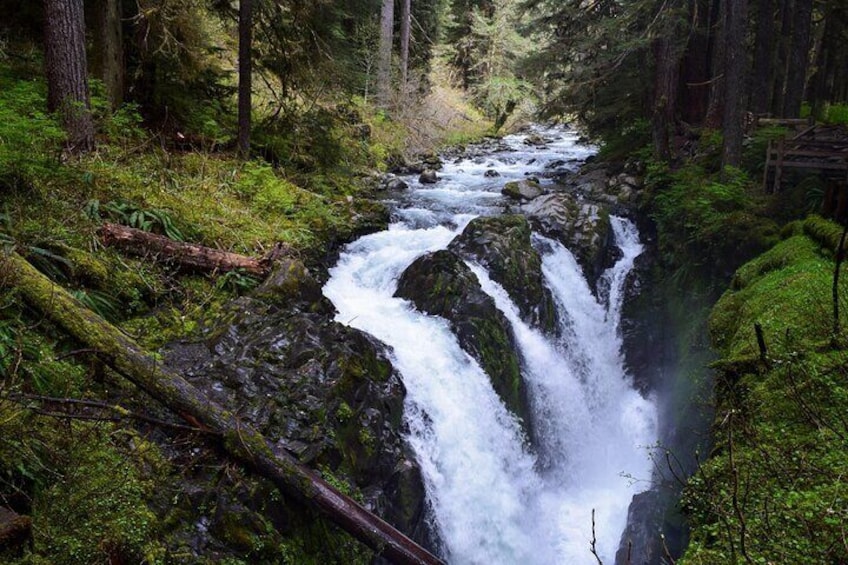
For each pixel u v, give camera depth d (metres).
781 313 6.36
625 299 11.59
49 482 4.14
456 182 16.84
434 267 9.21
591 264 11.57
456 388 8.06
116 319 6.39
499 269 9.94
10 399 4.17
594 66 16.66
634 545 6.79
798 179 11.09
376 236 11.02
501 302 9.68
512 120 33.19
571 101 18.59
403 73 25.61
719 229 10.13
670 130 16.39
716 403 5.91
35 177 7.00
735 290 8.61
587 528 8.68
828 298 6.21
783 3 21.06
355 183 14.74
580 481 9.95
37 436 4.29
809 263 7.53
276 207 10.16
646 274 11.73
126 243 7.14
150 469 4.75
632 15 15.48
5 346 4.82
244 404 5.65
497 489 8.16
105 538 3.97
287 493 5.15
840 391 4.69
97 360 5.07
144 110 11.58
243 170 10.93
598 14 18.02
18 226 6.23
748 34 21.73
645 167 15.30
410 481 6.57
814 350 5.40
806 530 3.57
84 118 8.49
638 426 10.60
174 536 4.48
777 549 3.45
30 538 3.54
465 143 26.03
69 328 5.05
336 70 13.74
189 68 11.98
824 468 4.07
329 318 7.59
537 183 15.11
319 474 5.37
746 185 11.36
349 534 5.50
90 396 5.03
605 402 10.98
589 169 17.30
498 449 8.40
